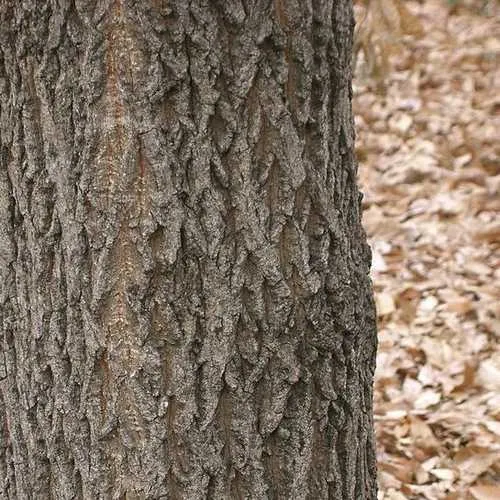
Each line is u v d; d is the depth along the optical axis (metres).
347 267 2.22
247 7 1.94
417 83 7.95
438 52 8.56
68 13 1.94
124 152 1.98
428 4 9.69
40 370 2.19
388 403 4.20
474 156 6.68
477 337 4.60
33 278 2.14
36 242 2.11
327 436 2.27
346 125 2.22
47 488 2.28
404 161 6.77
